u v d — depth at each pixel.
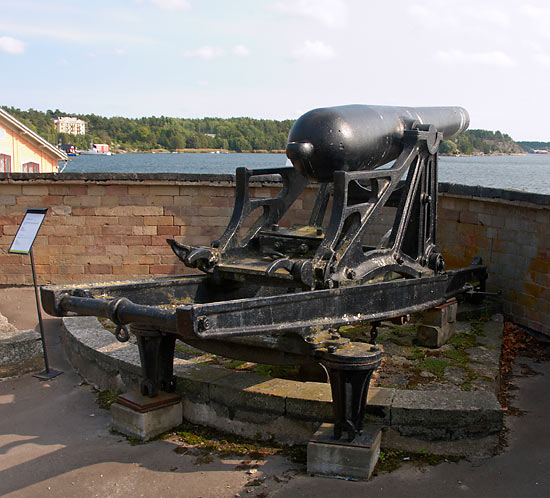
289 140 5.17
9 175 9.97
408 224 6.04
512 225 7.72
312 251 5.18
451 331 6.46
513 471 4.11
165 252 10.23
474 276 7.44
